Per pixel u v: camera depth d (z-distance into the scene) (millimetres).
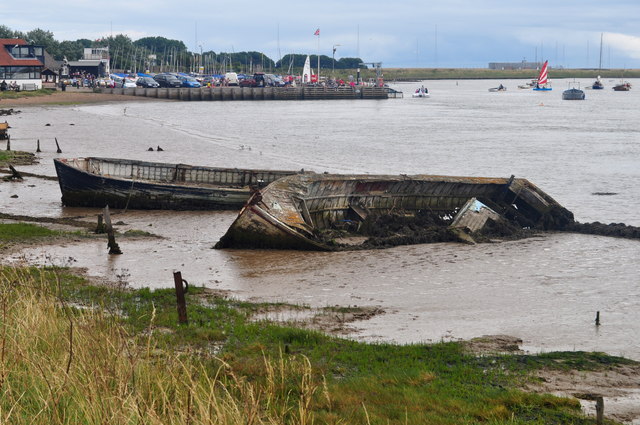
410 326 25484
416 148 89750
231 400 12602
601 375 20078
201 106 174000
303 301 28531
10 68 169875
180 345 20547
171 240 39656
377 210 45031
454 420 15820
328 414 15391
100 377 12516
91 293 26172
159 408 12758
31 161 69125
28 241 36094
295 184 40969
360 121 134125
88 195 48219
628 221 48750
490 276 33531
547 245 40844
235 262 35031
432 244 40750
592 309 28344
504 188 47750
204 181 51844
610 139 103250
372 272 33812
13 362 13484
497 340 23672
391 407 16484
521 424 15945
